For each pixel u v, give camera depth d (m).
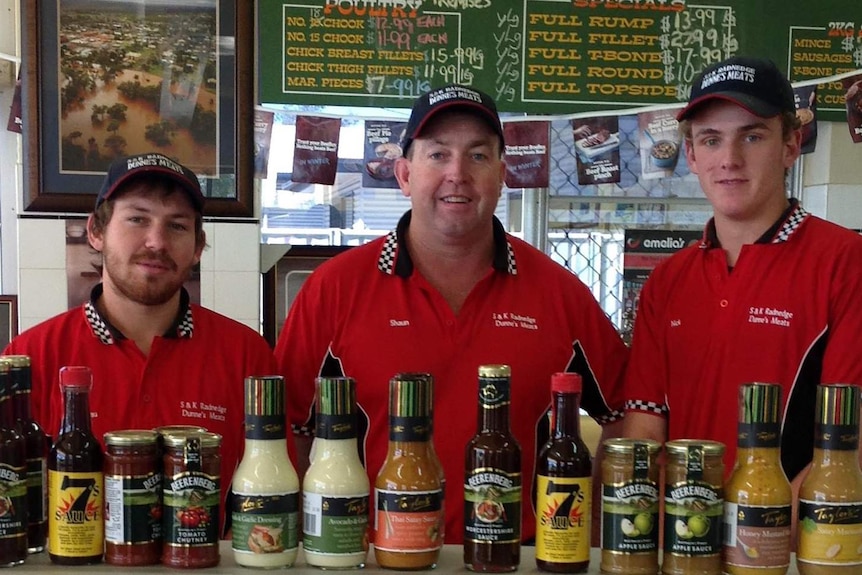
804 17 2.76
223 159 2.54
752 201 1.43
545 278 1.59
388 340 1.52
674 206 2.91
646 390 1.53
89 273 2.48
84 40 2.46
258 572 0.95
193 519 0.95
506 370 0.98
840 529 0.92
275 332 2.64
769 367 1.41
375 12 2.67
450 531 1.47
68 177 2.47
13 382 1.00
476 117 1.45
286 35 2.65
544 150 2.70
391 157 2.71
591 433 2.33
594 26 2.73
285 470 0.98
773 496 0.92
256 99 2.64
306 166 2.68
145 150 2.51
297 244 2.68
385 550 0.96
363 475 0.98
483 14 2.71
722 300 1.46
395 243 1.59
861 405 1.03
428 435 0.98
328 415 0.97
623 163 2.88
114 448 0.95
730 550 0.93
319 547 0.96
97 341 1.50
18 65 2.49
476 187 1.46
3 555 0.94
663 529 0.97
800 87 2.64
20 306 2.47
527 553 1.07
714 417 1.44
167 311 1.53
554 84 2.74
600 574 0.96
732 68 1.42
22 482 0.96
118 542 0.96
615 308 2.93
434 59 2.70
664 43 2.74
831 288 1.40
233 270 2.56
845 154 2.80
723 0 2.75
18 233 2.46
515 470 0.97
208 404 1.51
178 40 2.51
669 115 2.71
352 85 2.68
